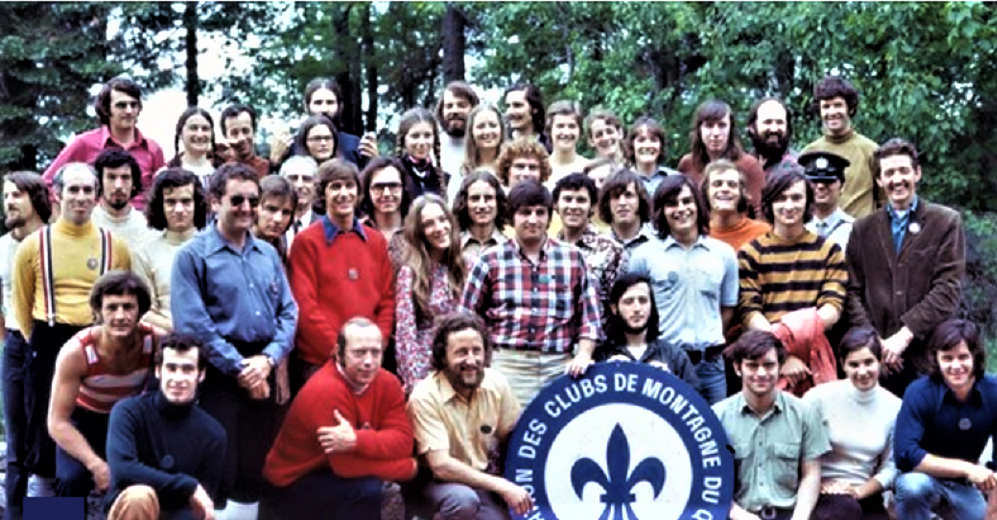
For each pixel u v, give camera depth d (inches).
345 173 249.0
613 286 247.4
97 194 254.2
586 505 236.8
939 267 260.7
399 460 232.4
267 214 250.2
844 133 305.0
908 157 263.3
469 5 685.3
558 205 260.5
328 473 231.6
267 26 816.3
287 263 251.8
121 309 230.8
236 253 237.0
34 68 686.5
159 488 220.2
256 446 239.5
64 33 693.9
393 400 234.7
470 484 233.9
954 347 239.1
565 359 245.6
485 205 259.8
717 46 559.8
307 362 245.6
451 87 314.8
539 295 245.6
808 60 552.7
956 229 261.6
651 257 255.8
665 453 238.4
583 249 258.1
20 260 250.8
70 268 249.8
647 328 249.4
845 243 279.6
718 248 257.1
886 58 528.1
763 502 238.5
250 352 235.1
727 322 259.6
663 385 238.5
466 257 255.3
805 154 286.0
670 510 237.1
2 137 681.6
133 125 300.2
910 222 263.7
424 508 237.0
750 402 240.8
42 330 248.8
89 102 699.4
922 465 239.6
